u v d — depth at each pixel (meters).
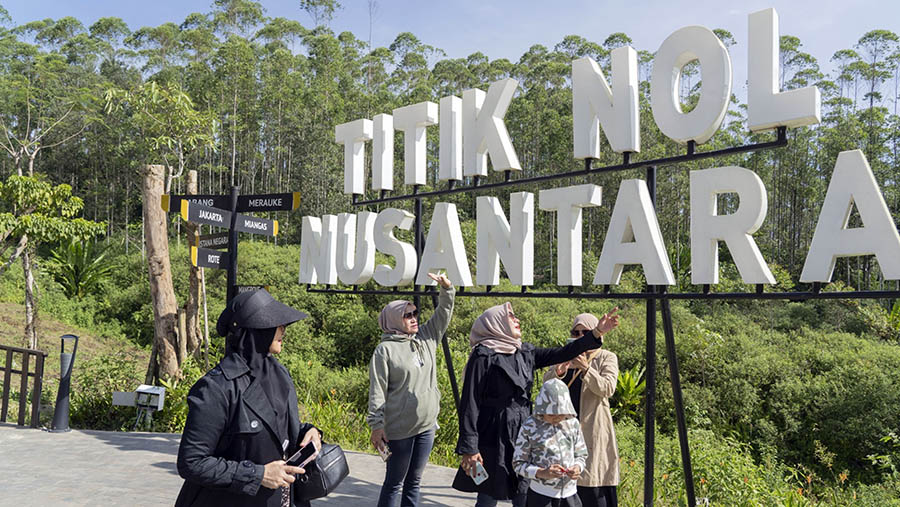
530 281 4.29
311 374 12.66
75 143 45.75
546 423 3.02
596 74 3.91
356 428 7.05
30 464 4.80
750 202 3.19
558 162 43.22
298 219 39.88
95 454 5.19
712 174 3.36
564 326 18.39
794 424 15.21
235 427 1.80
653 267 3.56
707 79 3.32
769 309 22.23
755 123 3.13
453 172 4.86
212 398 1.77
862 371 15.68
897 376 15.46
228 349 1.94
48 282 23.61
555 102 47.88
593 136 3.98
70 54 62.53
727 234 3.29
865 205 2.84
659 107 3.58
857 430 14.59
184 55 62.47
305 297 20.70
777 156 40.84
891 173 39.75
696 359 16.44
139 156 40.78
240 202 5.56
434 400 3.49
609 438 3.44
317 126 42.78
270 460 1.85
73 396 7.74
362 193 5.80
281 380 1.98
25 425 6.20
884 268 2.76
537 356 3.36
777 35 3.10
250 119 44.38
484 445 3.10
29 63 47.88
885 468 13.88
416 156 5.25
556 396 2.98
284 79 48.53
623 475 5.34
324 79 51.88
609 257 3.82
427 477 4.93
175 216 25.34
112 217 44.31
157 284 8.19
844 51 53.88
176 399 7.31
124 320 22.84
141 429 6.89
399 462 3.35
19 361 12.89
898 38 51.22
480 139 4.61
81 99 36.59
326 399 9.95
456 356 9.21
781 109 3.02
